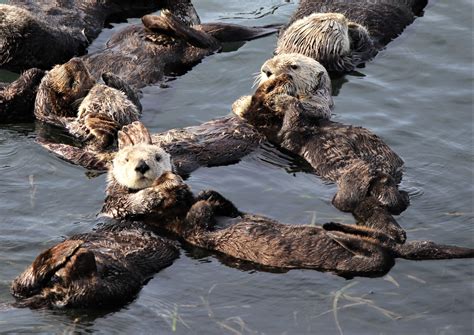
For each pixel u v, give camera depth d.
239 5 29.80
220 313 16.02
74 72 23.27
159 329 15.56
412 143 21.97
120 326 15.55
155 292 16.52
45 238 18.16
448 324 15.73
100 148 21.97
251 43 27.28
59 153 21.58
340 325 15.70
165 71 25.62
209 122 22.50
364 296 16.34
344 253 16.81
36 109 23.66
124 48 26.08
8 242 17.95
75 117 23.36
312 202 19.62
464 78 25.25
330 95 24.11
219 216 18.47
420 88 24.81
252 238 17.31
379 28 27.56
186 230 18.05
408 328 15.62
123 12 29.02
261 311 16.09
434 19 28.55
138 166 19.08
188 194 18.48
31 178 20.56
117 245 17.33
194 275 17.05
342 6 28.28
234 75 25.48
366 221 18.44
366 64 26.28
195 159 21.28
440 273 16.88
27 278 15.87
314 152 21.34
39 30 25.70
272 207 19.47
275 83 22.25
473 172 20.69
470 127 22.70
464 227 18.59
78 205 19.52
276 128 22.41
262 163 21.39
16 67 26.00
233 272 17.06
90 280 15.62
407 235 18.34
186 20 27.80
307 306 16.19
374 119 23.14
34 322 15.45
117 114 22.62
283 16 28.98
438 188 20.02
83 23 27.66
